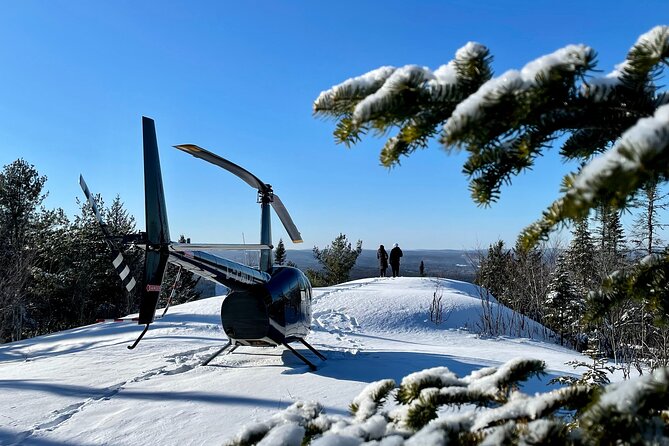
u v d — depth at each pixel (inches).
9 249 941.2
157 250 235.5
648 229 400.5
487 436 41.9
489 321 577.3
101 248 1032.2
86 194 236.4
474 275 1052.5
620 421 34.5
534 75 33.2
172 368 297.6
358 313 588.1
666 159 24.0
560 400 45.4
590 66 33.4
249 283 273.0
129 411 211.0
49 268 1033.5
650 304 60.9
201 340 411.5
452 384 57.5
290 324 284.0
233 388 239.1
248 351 352.2
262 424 56.0
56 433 187.5
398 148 42.9
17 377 287.1
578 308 579.8
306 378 255.9
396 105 38.1
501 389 53.3
